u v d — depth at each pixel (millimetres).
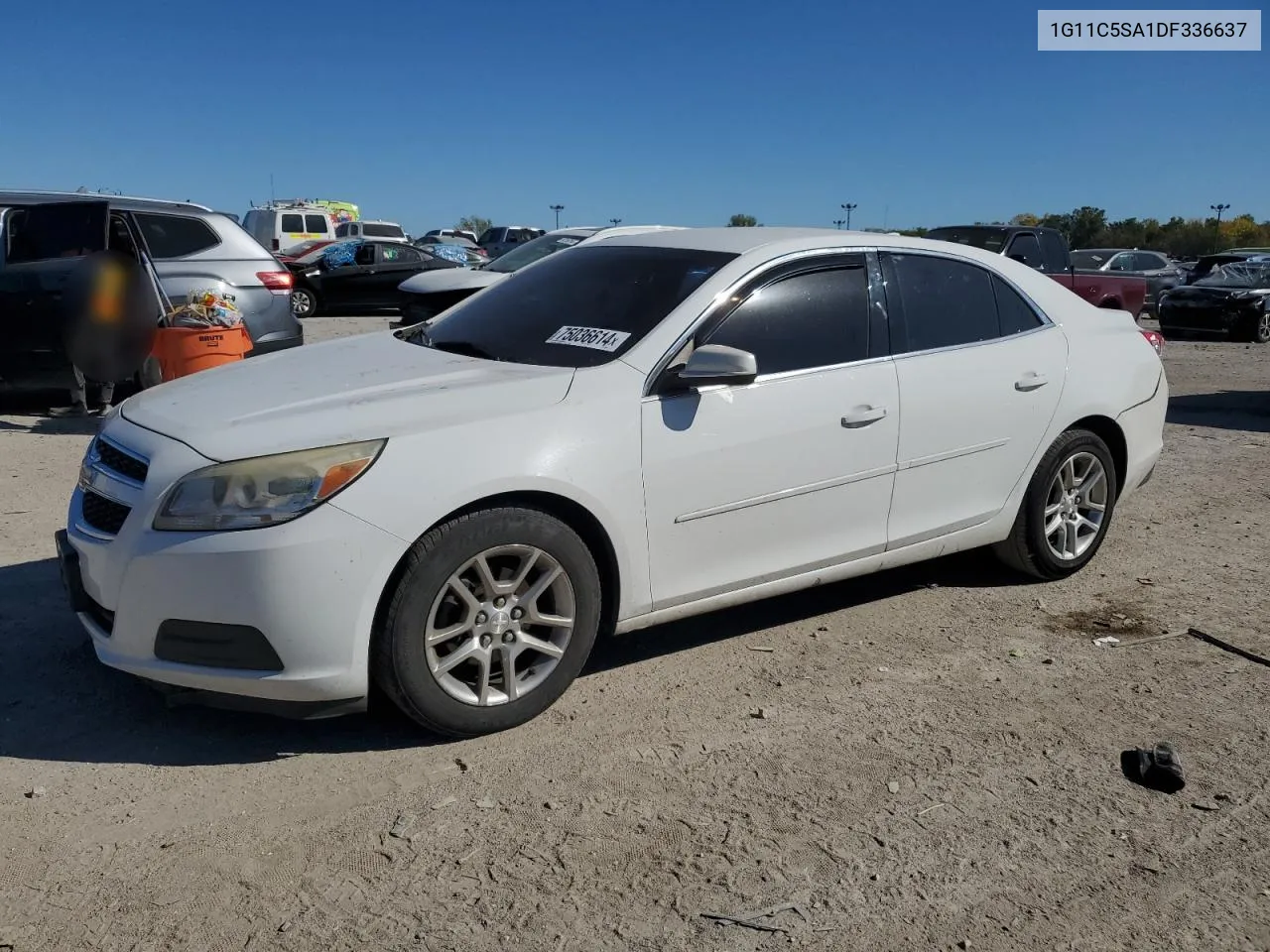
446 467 3293
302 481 3156
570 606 3590
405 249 21406
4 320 8555
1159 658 4285
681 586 3871
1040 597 4969
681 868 2855
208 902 2668
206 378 3984
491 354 4082
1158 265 22781
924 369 4410
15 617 4402
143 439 3428
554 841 2955
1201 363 15164
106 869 2789
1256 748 3580
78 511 3582
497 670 3525
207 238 9031
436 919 2627
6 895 2672
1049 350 4879
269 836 2949
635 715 3711
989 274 4832
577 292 4336
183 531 3152
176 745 3439
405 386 3633
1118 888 2834
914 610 4777
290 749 3428
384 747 3455
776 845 2967
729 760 3420
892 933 2631
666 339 3838
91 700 3717
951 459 4523
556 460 3465
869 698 3883
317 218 30766
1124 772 3408
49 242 8555
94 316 8055
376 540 3186
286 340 9352
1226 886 2855
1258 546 5773
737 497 3910
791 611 4746
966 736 3615
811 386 4078
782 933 2615
